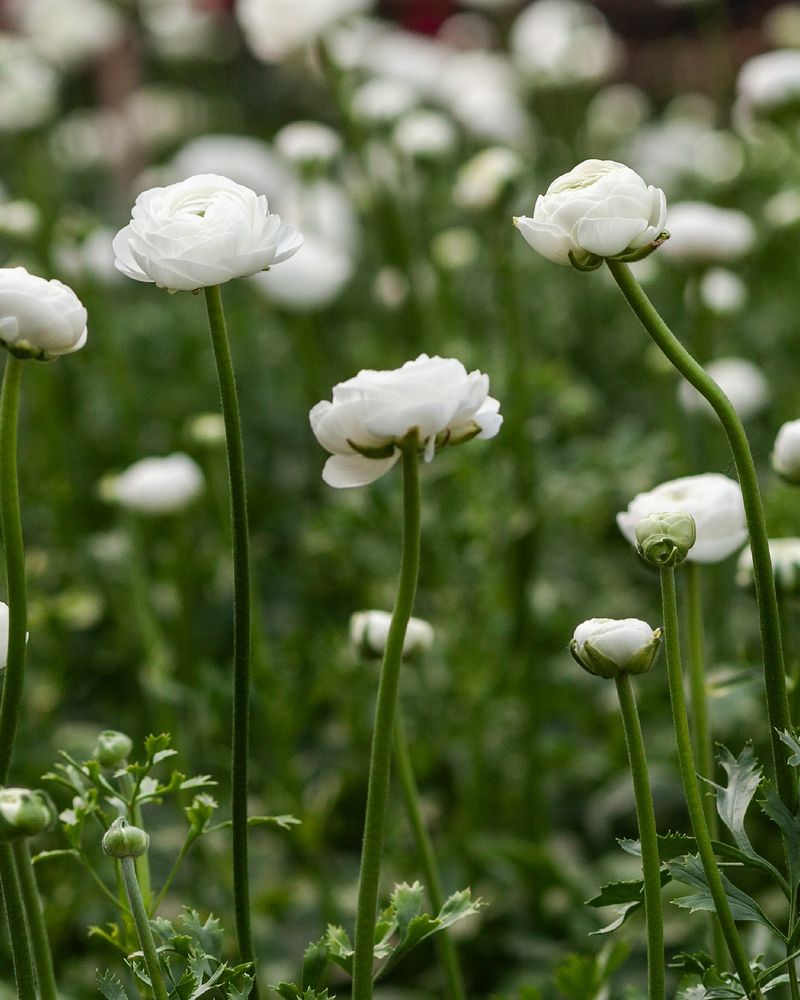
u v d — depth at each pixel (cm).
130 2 682
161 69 734
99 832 271
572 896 270
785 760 194
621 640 189
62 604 311
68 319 189
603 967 216
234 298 521
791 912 193
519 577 303
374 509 326
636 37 853
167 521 369
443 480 331
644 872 191
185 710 307
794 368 424
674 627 190
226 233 191
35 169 533
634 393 458
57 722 338
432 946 272
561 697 312
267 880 278
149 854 275
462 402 187
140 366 470
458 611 306
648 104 786
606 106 644
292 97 748
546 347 455
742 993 193
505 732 312
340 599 358
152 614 313
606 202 190
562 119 593
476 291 456
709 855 191
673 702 190
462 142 547
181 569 305
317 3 348
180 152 641
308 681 296
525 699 293
